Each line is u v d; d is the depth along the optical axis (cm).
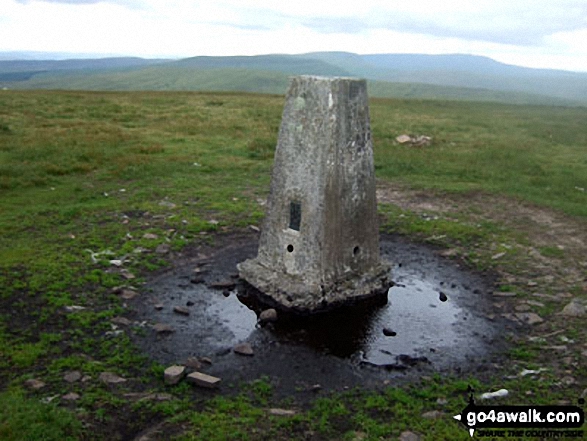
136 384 244
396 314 331
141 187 566
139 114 1063
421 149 819
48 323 291
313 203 320
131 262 380
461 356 282
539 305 337
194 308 328
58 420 206
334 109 306
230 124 987
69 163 630
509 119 1299
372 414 227
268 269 353
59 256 374
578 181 650
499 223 491
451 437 208
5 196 511
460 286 371
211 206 509
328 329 311
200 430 210
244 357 277
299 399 240
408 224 485
